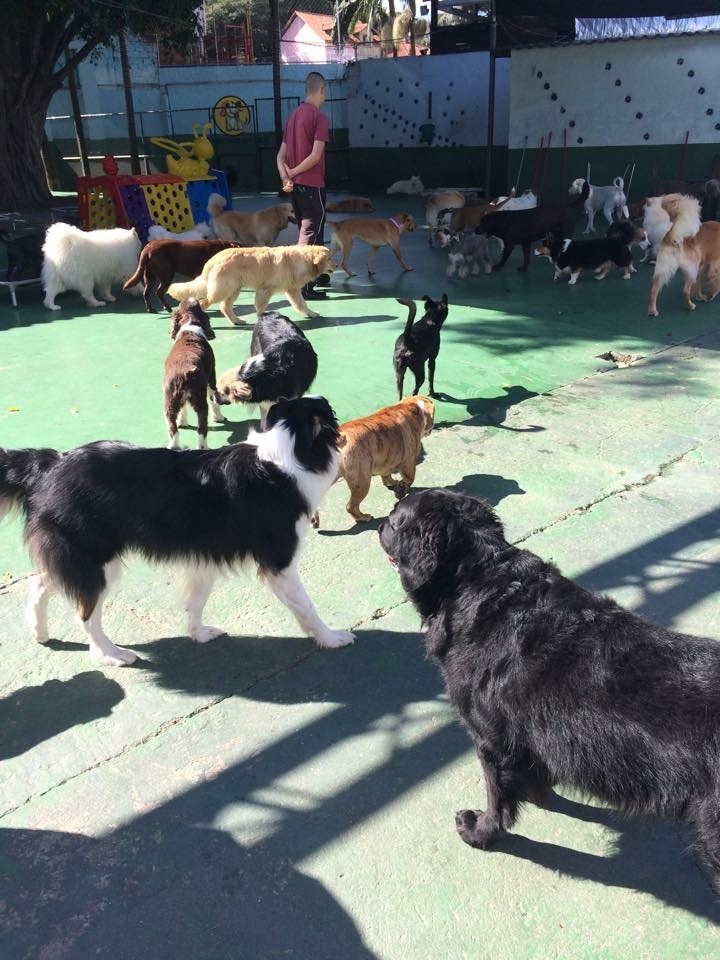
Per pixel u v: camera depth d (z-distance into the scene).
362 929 1.88
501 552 2.15
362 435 3.57
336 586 3.28
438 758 2.39
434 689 2.68
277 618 3.10
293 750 2.43
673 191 11.96
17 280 8.43
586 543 3.53
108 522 2.66
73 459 2.71
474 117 18.44
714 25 13.78
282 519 2.74
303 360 4.64
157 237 10.23
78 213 11.81
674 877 2.01
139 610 3.16
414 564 2.15
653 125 13.52
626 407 5.09
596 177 14.34
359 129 20.48
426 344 4.96
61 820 2.18
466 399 5.33
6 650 2.91
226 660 2.85
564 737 1.84
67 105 22.91
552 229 10.06
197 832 2.14
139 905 1.94
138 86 22.86
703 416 4.91
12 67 14.50
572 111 14.14
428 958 1.81
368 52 22.02
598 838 2.14
